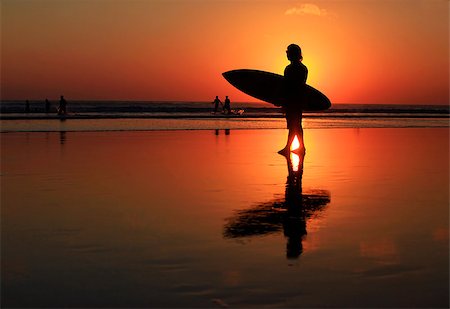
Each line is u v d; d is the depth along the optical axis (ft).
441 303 11.05
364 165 36.70
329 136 69.87
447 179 29.84
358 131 81.82
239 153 44.73
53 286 12.01
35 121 103.86
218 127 90.12
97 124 94.38
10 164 36.01
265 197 23.71
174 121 109.29
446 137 68.08
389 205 21.91
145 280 12.41
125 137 63.72
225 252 14.74
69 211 20.52
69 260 13.98
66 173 31.65
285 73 44.86
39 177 29.91
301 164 37.09
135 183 27.86
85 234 16.83
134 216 19.58
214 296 11.43
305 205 21.86
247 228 17.66
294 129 44.86
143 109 226.58
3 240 16.08
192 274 12.84
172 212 20.34
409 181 28.96
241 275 12.75
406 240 16.10
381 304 11.02
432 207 21.48
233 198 23.45
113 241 15.93
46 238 16.33
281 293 11.60
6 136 63.87
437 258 14.16
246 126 94.99
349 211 20.62
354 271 13.05
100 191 25.30
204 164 36.65
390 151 47.93
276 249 15.05
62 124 93.20
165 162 37.76
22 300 11.23
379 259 14.07
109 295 11.48
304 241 15.98
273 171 33.04
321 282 12.27
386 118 143.02
